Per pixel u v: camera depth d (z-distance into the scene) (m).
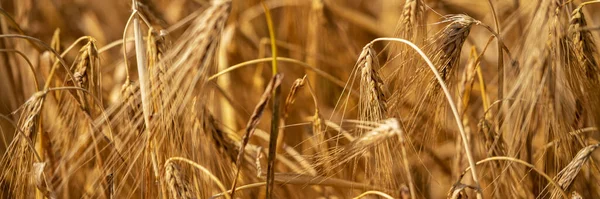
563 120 1.12
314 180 1.12
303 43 1.71
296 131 1.51
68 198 1.19
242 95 1.56
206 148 1.12
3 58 1.39
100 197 1.15
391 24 1.70
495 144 1.17
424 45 1.10
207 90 1.04
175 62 1.00
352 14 1.68
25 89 1.43
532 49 1.09
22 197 1.10
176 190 1.02
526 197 1.19
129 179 1.21
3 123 1.39
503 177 1.17
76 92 1.10
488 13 1.59
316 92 1.58
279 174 1.13
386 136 0.97
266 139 1.35
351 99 1.53
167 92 1.02
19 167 1.09
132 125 1.08
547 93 1.09
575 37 1.11
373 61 1.04
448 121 1.37
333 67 1.61
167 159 1.07
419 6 1.10
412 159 1.26
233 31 1.57
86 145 1.18
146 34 1.25
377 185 1.09
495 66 1.59
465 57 1.57
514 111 1.13
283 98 1.56
